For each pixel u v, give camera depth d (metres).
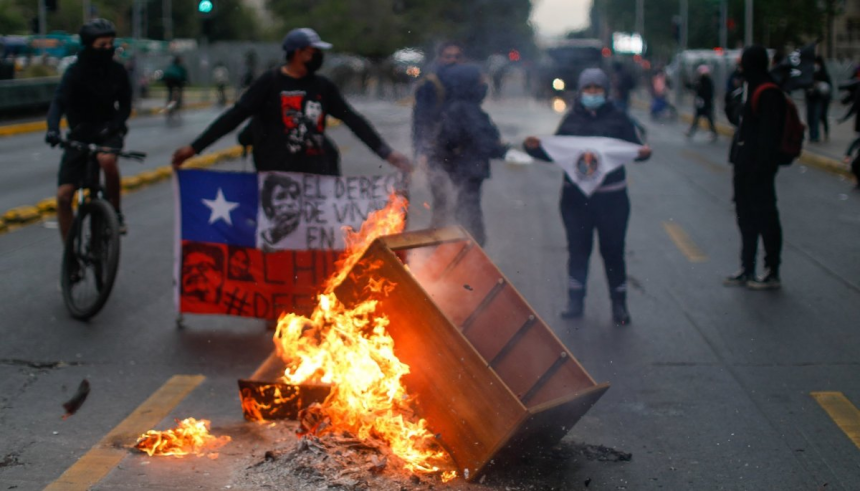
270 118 6.70
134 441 4.83
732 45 45.19
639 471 4.54
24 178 15.38
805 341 6.71
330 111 6.79
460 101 7.38
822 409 5.40
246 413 5.07
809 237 10.59
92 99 7.71
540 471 4.48
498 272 4.96
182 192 6.81
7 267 8.86
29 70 32.03
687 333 6.91
